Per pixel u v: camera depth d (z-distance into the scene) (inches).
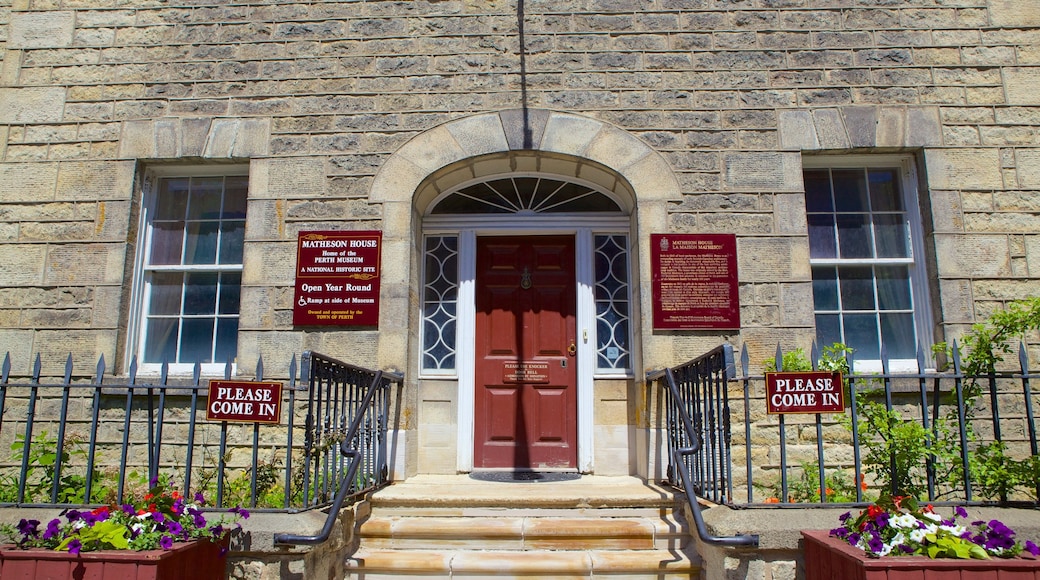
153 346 234.2
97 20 245.1
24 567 129.6
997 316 183.8
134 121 237.6
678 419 200.5
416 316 237.0
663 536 175.2
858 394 188.1
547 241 254.7
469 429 238.4
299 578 149.3
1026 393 164.1
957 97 233.0
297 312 221.6
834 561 133.7
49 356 222.5
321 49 240.5
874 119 231.5
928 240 226.2
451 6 242.5
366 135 234.4
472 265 249.0
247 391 159.0
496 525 177.3
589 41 239.3
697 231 225.8
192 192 244.8
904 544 127.1
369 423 195.8
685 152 231.0
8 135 237.9
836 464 211.5
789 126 232.1
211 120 236.7
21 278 228.1
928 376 162.7
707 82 235.8
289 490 159.6
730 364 156.5
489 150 231.9
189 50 241.9
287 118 236.1
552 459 240.5
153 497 145.6
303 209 229.9
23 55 243.8
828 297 231.6
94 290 226.4
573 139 232.4
